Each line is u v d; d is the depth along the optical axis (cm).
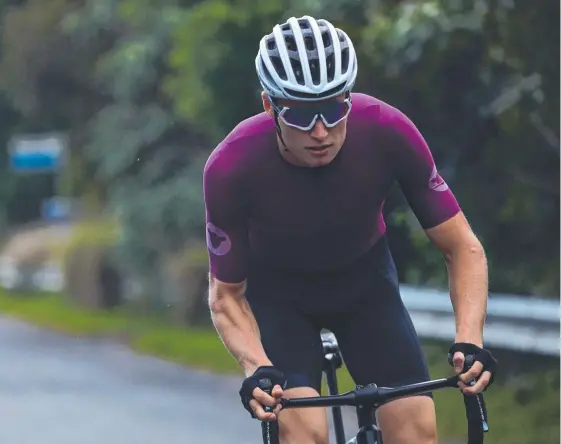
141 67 3247
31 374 2333
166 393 2014
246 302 789
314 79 690
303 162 735
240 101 2167
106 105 4212
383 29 1800
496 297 1648
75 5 4225
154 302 3272
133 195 3247
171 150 3281
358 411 730
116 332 3105
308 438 770
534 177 1861
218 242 771
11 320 3719
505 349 1720
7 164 5794
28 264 4775
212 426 1677
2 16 4609
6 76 4353
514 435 1425
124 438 1605
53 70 4200
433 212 769
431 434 782
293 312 818
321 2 1939
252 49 2127
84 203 4534
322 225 772
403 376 808
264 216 770
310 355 811
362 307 818
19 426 1727
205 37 2144
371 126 754
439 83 1822
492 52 1800
